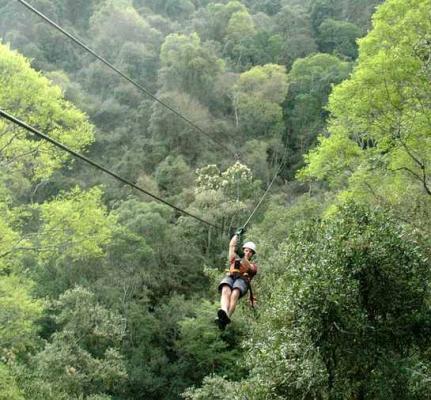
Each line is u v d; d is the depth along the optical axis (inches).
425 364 360.5
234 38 2812.5
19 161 802.2
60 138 781.3
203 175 1625.2
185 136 2027.6
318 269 354.3
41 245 751.7
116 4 2832.2
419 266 372.5
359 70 641.0
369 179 644.7
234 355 1099.3
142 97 2359.7
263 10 3344.0
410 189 610.2
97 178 1859.0
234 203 1499.8
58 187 1727.4
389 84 617.3
